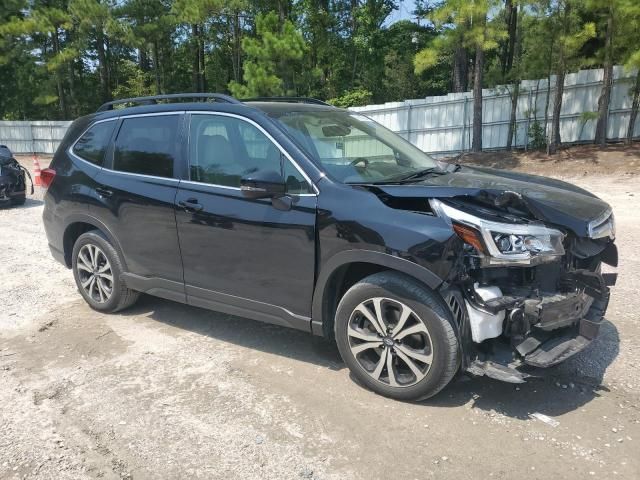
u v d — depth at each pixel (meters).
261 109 4.05
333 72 34.09
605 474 2.72
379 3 33.47
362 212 3.35
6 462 2.95
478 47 16.97
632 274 5.75
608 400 3.39
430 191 3.25
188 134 4.29
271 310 3.86
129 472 2.85
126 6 26.33
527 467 2.79
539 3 15.73
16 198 11.48
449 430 3.12
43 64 30.67
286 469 2.83
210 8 23.97
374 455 2.92
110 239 4.79
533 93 18.25
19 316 5.07
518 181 3.87
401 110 21.42
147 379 3.82
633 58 13.86
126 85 38.47
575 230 3.23
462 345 3.15
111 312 5.09
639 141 16.67
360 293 3.42
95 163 4.91
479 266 3.07
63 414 3.40
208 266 4.10
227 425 3.24
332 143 4.03
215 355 4.19
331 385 3.67
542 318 3.06
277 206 3.65
